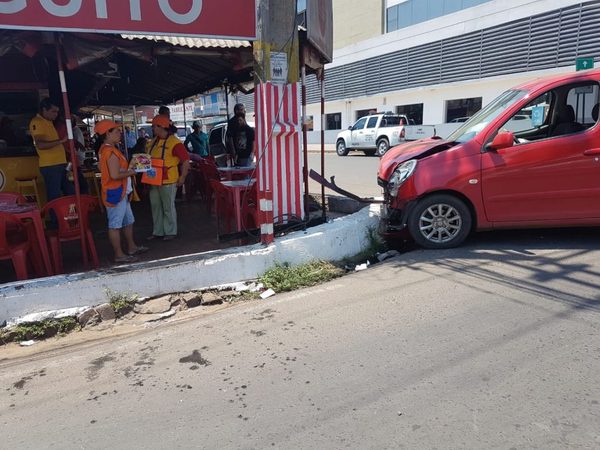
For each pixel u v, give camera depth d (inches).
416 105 1061.8
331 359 137.6
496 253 220.2
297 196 238.5
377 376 127.1
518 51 829.2
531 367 126.3
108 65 260.4
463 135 244.1
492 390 117.4
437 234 231.8
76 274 184.9
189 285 194.2
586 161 216.2
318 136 1391.5
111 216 217.3
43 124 254.8
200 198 421.4
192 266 194.4
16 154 319.3
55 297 173.9
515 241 237.5
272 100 219.5
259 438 105.3
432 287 185.3
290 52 225.9
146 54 211.8
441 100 988.6
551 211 222.4
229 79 414.9
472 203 224.4
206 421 112.5
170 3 187.3
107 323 176.2
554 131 224.7
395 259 224.5
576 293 170.9
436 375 125.6
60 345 161.8
